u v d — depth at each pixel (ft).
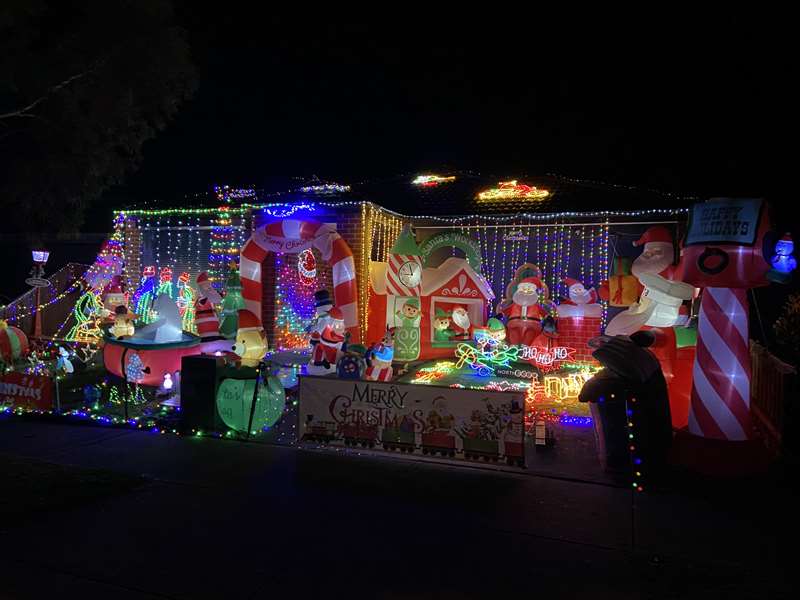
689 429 22.18
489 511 17.78
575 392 35.53
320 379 23.61
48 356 42.16
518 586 13.62
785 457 22.48
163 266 52.08
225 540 15.90
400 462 22.09
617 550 15.37
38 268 51.34
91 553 15.19
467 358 39.83
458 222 49.73
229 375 26.23
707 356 21.79
